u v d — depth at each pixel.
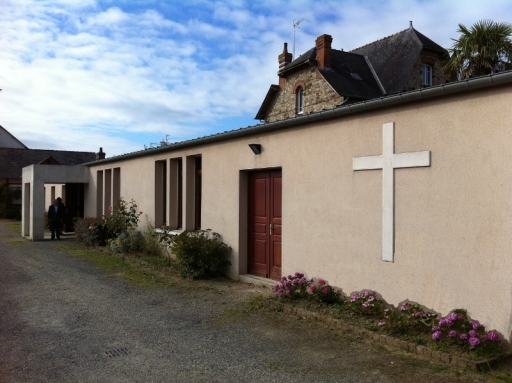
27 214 18.98
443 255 5.30
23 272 10.34
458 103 5.19
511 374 4.21
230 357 4.99
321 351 5.07
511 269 4.64
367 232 6.30
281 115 23.52
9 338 5.71
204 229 10.33
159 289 8.47
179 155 11.48
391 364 4.60
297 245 7.61
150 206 13.13
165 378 4.46
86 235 15.34
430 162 5.46
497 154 4.82
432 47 21.91
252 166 8.76
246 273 9.27
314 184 7.25
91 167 18.22
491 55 16.25
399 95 5.67
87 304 7.41
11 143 52.09
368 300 5.91
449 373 4.31
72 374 4.56
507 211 4.71
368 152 6.30
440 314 5.31
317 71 20.86
